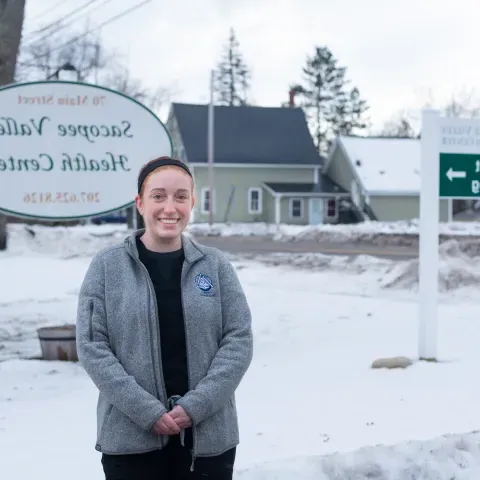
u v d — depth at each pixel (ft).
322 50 304.09
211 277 11.82
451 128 29.30
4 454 18.56
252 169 183.83
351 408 22.66
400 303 45.83
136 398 10.88
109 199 32.35
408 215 175.83
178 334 11.45
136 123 32.55
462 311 42.27
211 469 11.54
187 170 12.08
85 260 82.23
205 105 187.52
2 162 31.24
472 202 188.34
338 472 17.74
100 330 11.43
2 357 31.91
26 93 31.37
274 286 57.52
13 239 93.76
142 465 11.30
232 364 11.43
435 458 18.80
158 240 11.80
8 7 41.96
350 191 181.98
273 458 18.01
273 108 192.34
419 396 23.99
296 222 182.29
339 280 59.00
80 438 19.86
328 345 33.04
